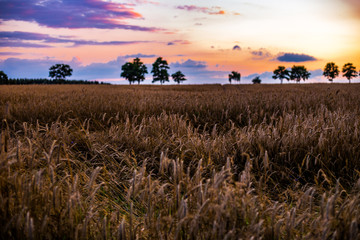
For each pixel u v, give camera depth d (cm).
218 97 1059
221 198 161
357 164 303
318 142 334
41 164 268
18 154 210
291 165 321
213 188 159
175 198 186
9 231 156
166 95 1274
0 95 1123
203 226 162
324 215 162
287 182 296
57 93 1379
